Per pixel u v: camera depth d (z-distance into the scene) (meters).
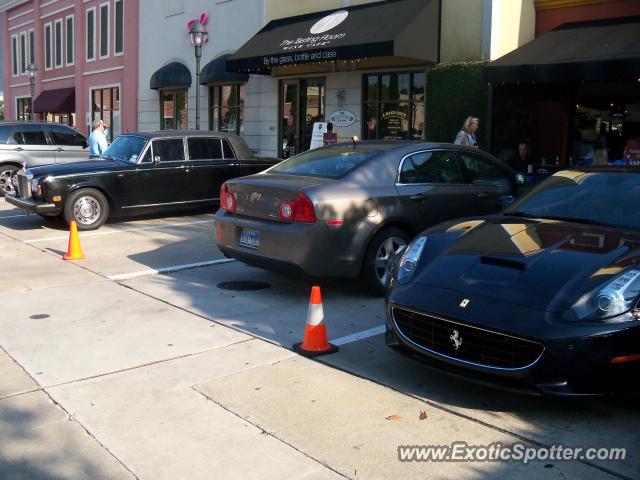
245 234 6.62
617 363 3.63
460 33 13.09
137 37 23.12
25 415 4.05
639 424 3.89
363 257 6.37
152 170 11.05
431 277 4.38
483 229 4.82
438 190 6.86
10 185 11.55
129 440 3.74
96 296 6.73
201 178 11.55
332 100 16.11
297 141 17.27
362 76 15.35
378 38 13.02
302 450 3.61
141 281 7.38
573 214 4.99
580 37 11.62
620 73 10.08
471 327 3.93
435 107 13.30
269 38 16.23
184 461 3.51
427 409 4.09
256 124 18.44
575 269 3.96
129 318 5.98
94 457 3.56
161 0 21.64
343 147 7.18
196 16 20.17
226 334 5.54
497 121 12.16
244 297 6.71
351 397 4.27
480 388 4.41
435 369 4.13
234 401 4.22
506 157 12.33
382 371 4.71
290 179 6.51
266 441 3.71
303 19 16.25
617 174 5.21
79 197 10.52
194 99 20.53
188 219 11.99
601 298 3.71
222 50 19.36
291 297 6.71
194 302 6.52
